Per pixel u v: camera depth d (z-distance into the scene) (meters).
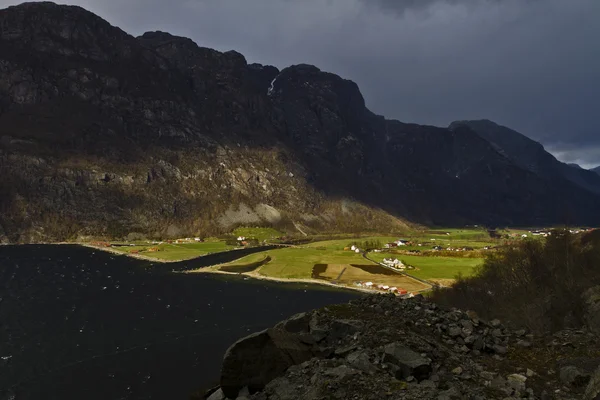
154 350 60.97
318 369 14.30
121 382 49.81
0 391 46.41
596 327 27.98
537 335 20.59
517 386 14.10
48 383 48.88
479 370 15.60
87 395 46.38
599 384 12.82
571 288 50.38
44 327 69.25
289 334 16.70
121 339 65.25
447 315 20.42
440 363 15.42
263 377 15.53
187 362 56.72
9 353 57.16
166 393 47.28
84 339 64.31
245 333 70.88
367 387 12.84
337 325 17.48
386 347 15.27
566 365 16.67
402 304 20.81
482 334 19.25
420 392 12.56
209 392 18.94
